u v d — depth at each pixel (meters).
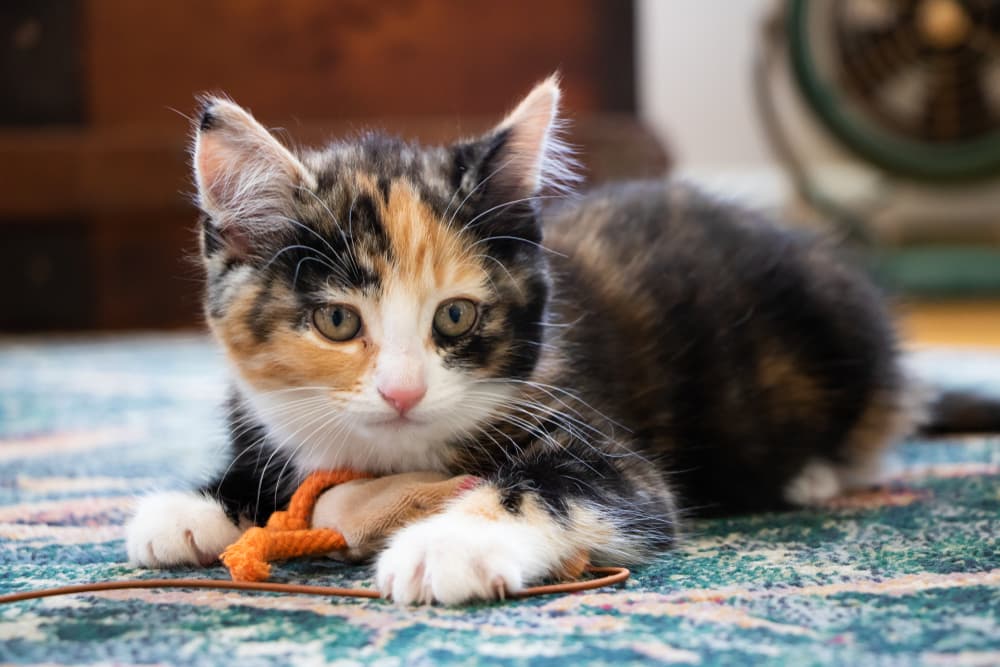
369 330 0.40
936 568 0.37
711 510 0.46
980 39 1.06
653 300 0.47
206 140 0.41
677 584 0.37
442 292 0.40
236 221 0.41
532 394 0.42
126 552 0.41
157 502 0.41
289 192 0.41
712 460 0.46
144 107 1.01
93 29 1.00
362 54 1.01
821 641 0.33
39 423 0.61
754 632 0.33
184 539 0.39
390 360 0.39
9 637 0.34
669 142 1.07
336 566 0.39
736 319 0.47
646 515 0.40
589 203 0.51
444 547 0.36
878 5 1.07
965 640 0.32
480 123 1.01
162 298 1.03
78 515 0.45
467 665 0.32
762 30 1.15
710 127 1.29
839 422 0.49
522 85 1.01
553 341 0.43
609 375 0.44
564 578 0.38
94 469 0.52
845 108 1.10
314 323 0.40
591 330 0.44
